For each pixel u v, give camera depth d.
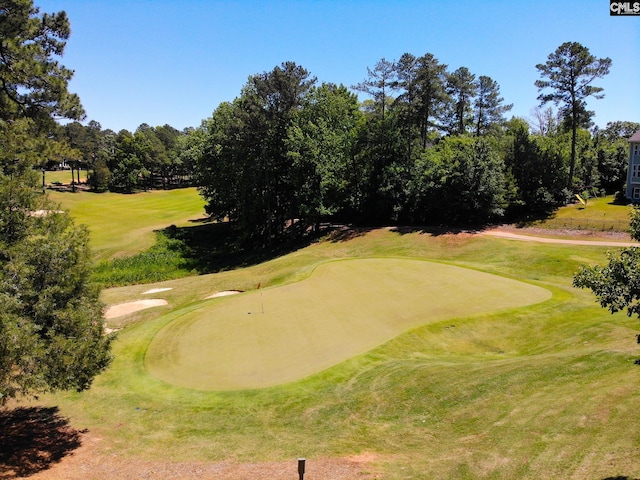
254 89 47.09
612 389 11.51
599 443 9.22
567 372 13.06
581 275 9.44
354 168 49.56
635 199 52.53
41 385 10.54
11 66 22.44
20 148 13.03
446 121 67.81
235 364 15.52
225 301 22.56
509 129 63.00
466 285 22.62
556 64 49.75
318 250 42.19
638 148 52.34
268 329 18.28
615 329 16.72
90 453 11.10
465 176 43.03
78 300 12.39
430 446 10.52
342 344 16.50
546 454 9.13
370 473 9.43
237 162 47.53
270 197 49.84
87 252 12.82
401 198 48.00
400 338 16.81
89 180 104.88
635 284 8.76
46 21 24.73
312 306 20.62
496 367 14.12
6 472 10.18
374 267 27.02
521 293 21.31
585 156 59.56
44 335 11.63
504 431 10.45
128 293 31.50
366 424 11.91
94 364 12.18
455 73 63.03
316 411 12.63
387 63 48.03
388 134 47.44
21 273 10.83
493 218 48.75
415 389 13.31
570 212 48.91
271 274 31.80
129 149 109.19
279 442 11.25
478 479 8.63
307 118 46.91
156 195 91.62
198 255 49.41
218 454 10.80
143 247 49.94
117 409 13.40
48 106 24.00
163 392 14.12
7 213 11.40
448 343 16.97
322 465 9.96
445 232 42.31
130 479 9.74
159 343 18.03
